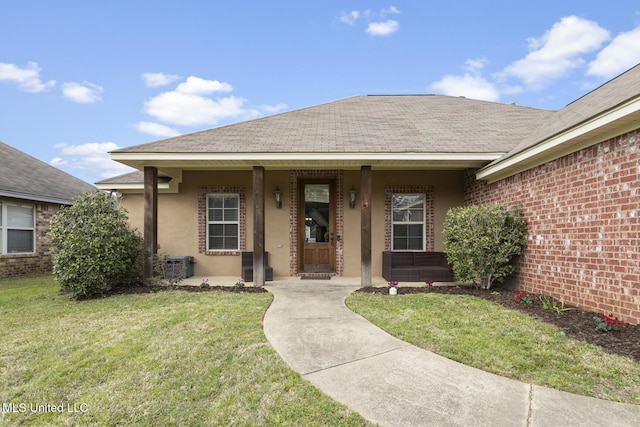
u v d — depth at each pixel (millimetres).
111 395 3148
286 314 5480
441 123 9531
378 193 9766
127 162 7941
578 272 5348
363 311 5586
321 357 3793
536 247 6441
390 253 8641
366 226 7910
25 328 4992
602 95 6605
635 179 4312
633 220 4344
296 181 9758
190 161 7781
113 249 7168
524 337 4230
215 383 3303
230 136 8500
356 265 9648
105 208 7488
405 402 2877
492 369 3436
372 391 3062
